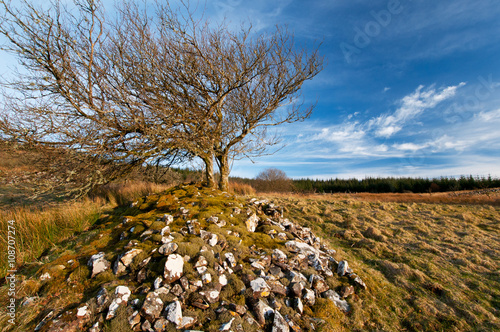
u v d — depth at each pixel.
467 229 7.86
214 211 5.17
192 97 7.04
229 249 3.82
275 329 2.52
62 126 5.26
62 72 5.06
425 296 4.05
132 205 5.93
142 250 3.39
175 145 6.58
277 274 3.48
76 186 6.18
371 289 3.96
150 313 2.37
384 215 9.27
